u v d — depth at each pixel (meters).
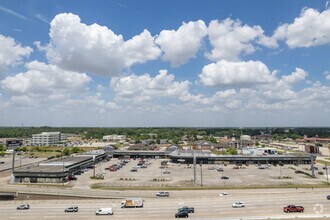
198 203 79.56
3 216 70.25
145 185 111.81
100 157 199.62
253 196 87.06
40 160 191.38
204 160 185.12
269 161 183.75
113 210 74.25
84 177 132.75
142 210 73.75
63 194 89.31
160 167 165.88
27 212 73.44
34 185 113.31
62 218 68.12
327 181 117.00
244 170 154.75
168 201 82.19
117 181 121.56
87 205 79.50
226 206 76.12
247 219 62.78
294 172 146.75
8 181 124.56
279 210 71.81
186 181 120.88
